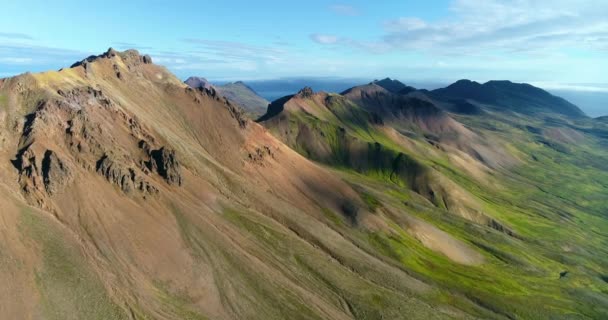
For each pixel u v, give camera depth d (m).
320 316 120.19
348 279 141.75
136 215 125.06
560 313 168.00
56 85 156.50
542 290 189.62
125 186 130.50
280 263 136.75
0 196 106.56
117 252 111.88
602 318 172.88
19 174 116.69
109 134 147.25
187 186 150.75
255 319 112.69
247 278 124.31
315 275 138.00
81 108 147.00
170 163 148.00
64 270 99.56
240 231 143.00
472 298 163.25
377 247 184.00
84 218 115.88
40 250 100.94
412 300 143.12
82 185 123.12
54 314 90.62
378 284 148.75
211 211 146.00
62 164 121.25
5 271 92.62
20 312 87.88
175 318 102.06
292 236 153.00
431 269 179.50
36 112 133.25
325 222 189.38
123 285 104.19
